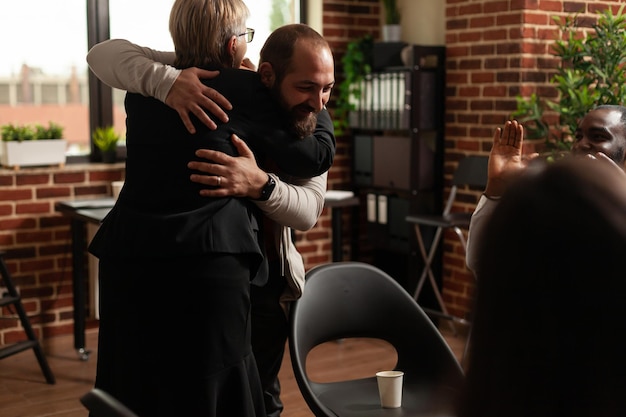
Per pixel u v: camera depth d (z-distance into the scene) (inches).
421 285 198.5
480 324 22.8
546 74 185.5
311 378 171.0
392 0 217.5
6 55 192.9
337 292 99.0
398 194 218.4
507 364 22.1
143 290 76.1
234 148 77.3
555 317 21.6
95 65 81.5
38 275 190.4
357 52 214.1
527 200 22.3
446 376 97.1
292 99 78.0
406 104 201.3
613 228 21.4
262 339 94.9
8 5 191.5
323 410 84.9
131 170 79.3
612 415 21.3
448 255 207.6
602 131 97.8
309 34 78.5
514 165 86.5
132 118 79.7
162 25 205.9
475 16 193.5
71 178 191.6
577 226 21.5
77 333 180.2
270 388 97.9
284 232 88.6
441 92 203.8
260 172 78.4
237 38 80.3
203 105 75.9
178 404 76.4
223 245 75.0
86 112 203.3
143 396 77.7
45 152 187.9
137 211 77.2
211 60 79.4
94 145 202.1
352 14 221.6
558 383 21.6
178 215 75.0
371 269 101.8
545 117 185.5
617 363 21.3
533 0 181.8
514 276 22.0
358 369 177.0
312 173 81.7
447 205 195.6
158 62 80.9
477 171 188.7
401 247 209.6
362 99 214.1
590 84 171.5
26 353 185.0
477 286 23.1
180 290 75.2
